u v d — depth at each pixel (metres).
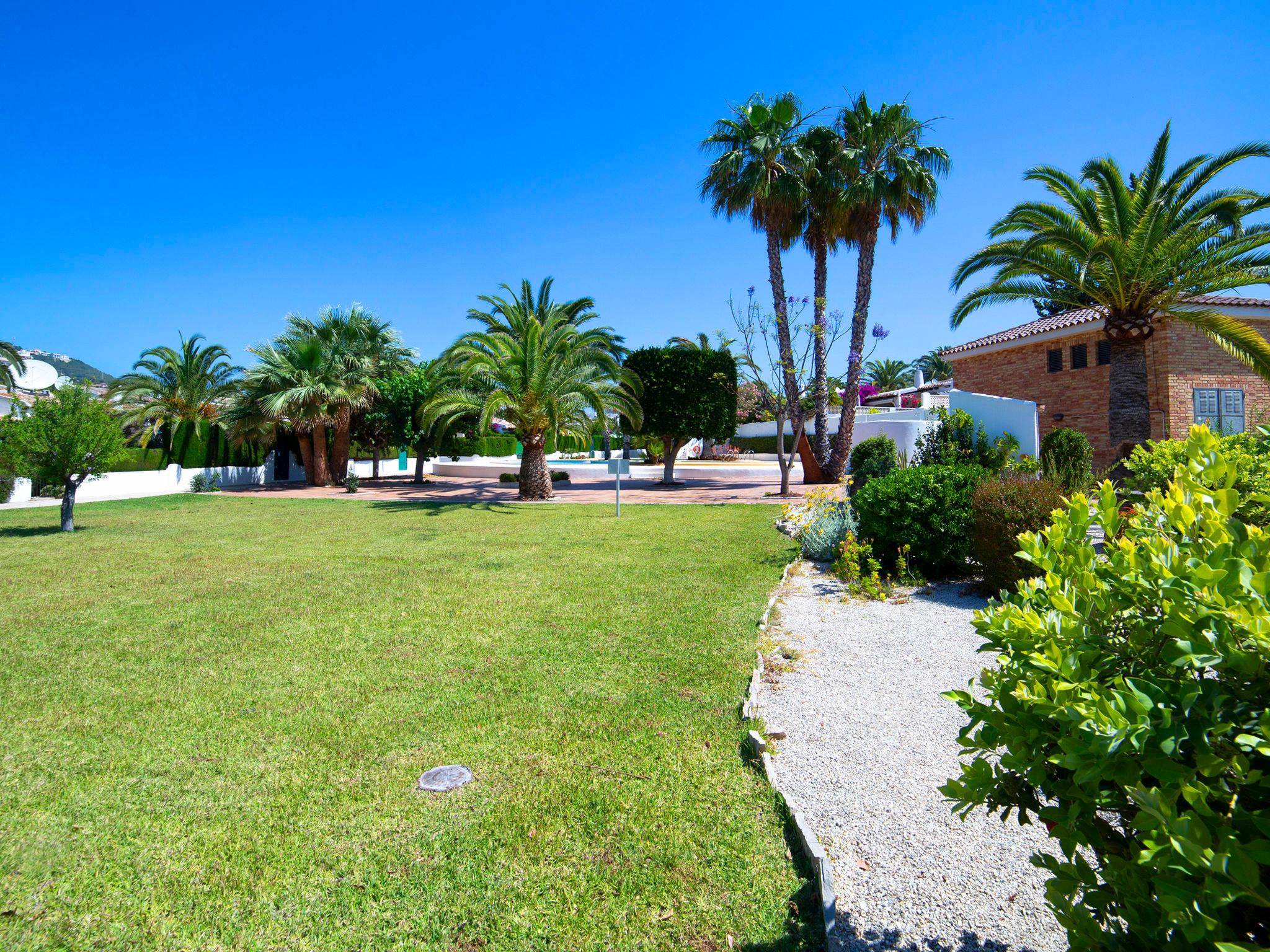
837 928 2.32
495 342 18.09
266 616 6.61
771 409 19.92
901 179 19.53
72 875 2.65
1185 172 11.93
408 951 2.23
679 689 4.53
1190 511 1.76
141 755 3.65
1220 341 12.41
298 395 24.14
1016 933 2.30
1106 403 19.86
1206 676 1.60
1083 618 1.67
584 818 2.97
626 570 8.76
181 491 25.41
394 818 3.00
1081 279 12.95
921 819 3.00
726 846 2.76
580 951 2.22
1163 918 1.24
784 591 7.56
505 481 28.83
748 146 20.25
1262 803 1.38
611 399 20.59
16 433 13.01
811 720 4.07
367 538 12.34
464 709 4.23
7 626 6.30
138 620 6.48
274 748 3.71
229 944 2.28
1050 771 1.69
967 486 7.98
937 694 4.44
